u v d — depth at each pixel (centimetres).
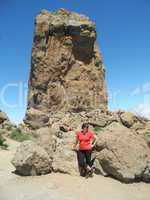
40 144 1602
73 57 5034
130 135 1489
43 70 4788
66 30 4988
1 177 1455
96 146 1498
